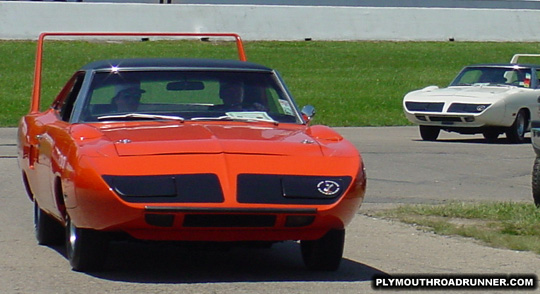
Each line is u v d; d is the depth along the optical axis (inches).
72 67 1536.7
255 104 344.2
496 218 438.3
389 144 832.3
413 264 339.3
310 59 1748.3
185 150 284.2
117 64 349.4
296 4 2139.5
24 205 479.8
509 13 2078.0
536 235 394.3
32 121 383.6
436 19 2032.5
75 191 281.4
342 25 1968.5
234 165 280.1
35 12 1772.9
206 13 1851.6
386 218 445.1
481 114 839.1
